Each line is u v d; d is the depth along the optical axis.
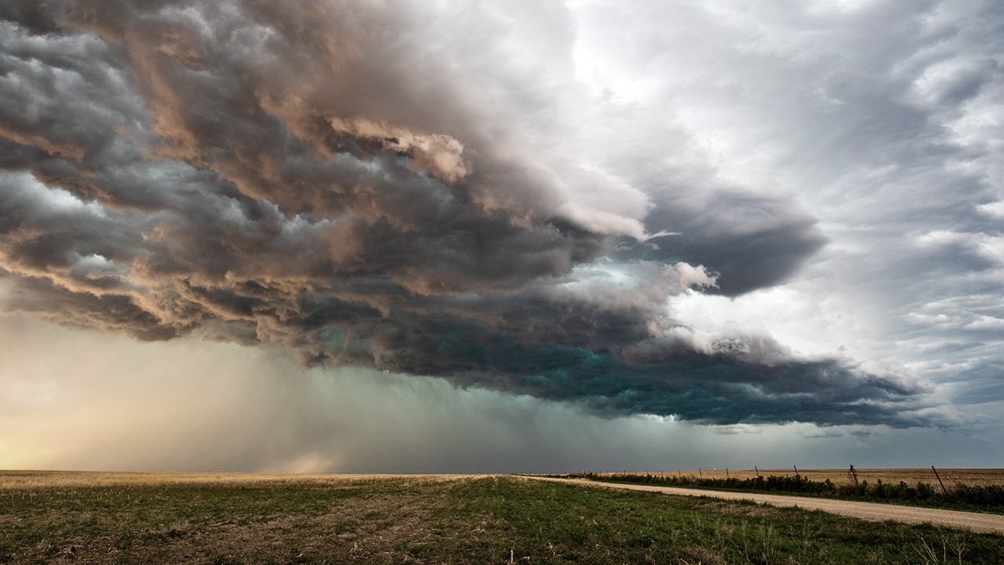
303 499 45.88
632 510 35.28
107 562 20.47
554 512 33.72
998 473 98.62
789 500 42.78
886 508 35.19
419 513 34.97
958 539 21.45
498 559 20.69
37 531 25.81
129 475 98.06
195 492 51.78
